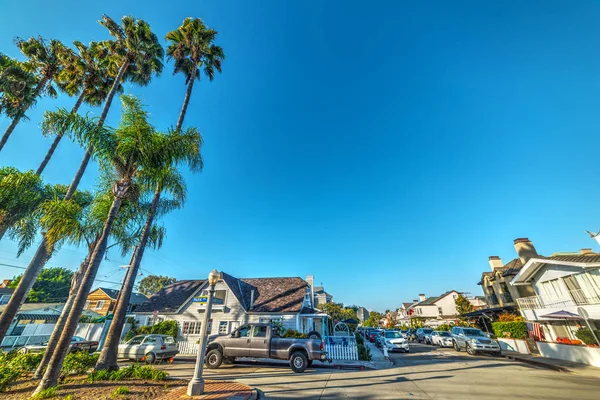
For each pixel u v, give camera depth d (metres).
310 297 29.45
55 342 9.96
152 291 66.31
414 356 19.45
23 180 14.34
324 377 10.80
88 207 15.09
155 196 13.72
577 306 16.34
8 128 16.09
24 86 16.30
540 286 20.44
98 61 18.92
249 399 7.19
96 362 10.27
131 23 16.83
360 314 92.62
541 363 14.75
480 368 13.40
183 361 15.98
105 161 9.66
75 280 12.24
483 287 37.25
